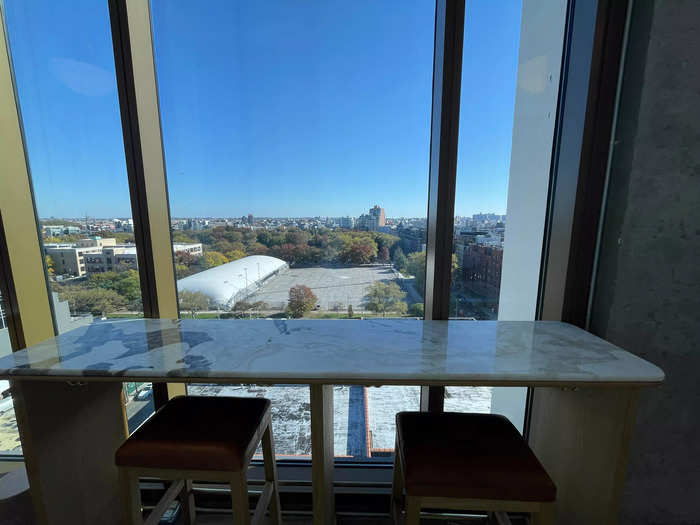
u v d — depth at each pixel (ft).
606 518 2.92
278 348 3.26
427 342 3.42
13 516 3.63
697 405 3.67
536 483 2.48
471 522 4.29
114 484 3.96
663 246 3.49
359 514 4.41
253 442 3.06
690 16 3.15
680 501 3.85
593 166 3.69
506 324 4.05
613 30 3.41
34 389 3.01
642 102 3.30
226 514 4.47
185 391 4.95
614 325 3.67
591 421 3.08
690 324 3.57
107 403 3.86
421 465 2.60
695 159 3.35
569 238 3.91
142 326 4.00
